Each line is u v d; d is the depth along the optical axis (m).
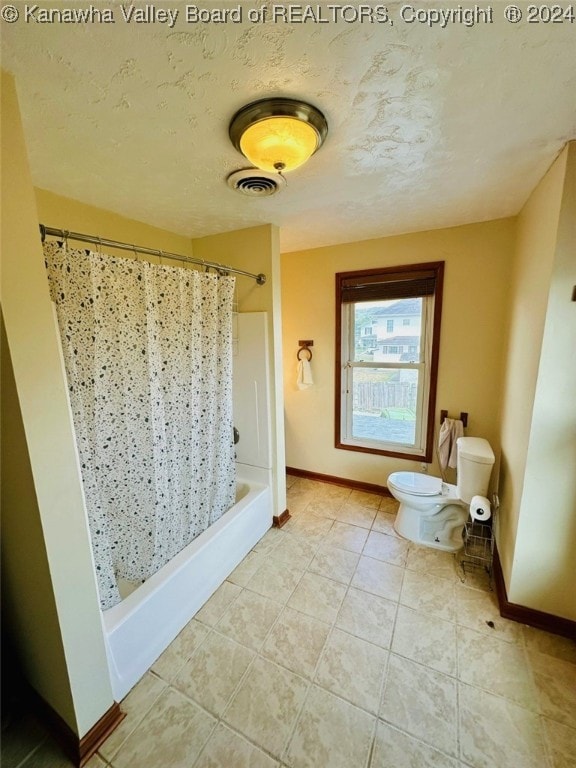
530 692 1.33
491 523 2.16
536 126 1.14
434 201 1.83
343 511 2.70
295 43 0.80
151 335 1.54
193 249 2.45
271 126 1.02
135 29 0.75
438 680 1.39
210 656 1.51
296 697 1.33
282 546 2.28
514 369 1.92
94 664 1.19
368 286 2.66
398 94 0.97
